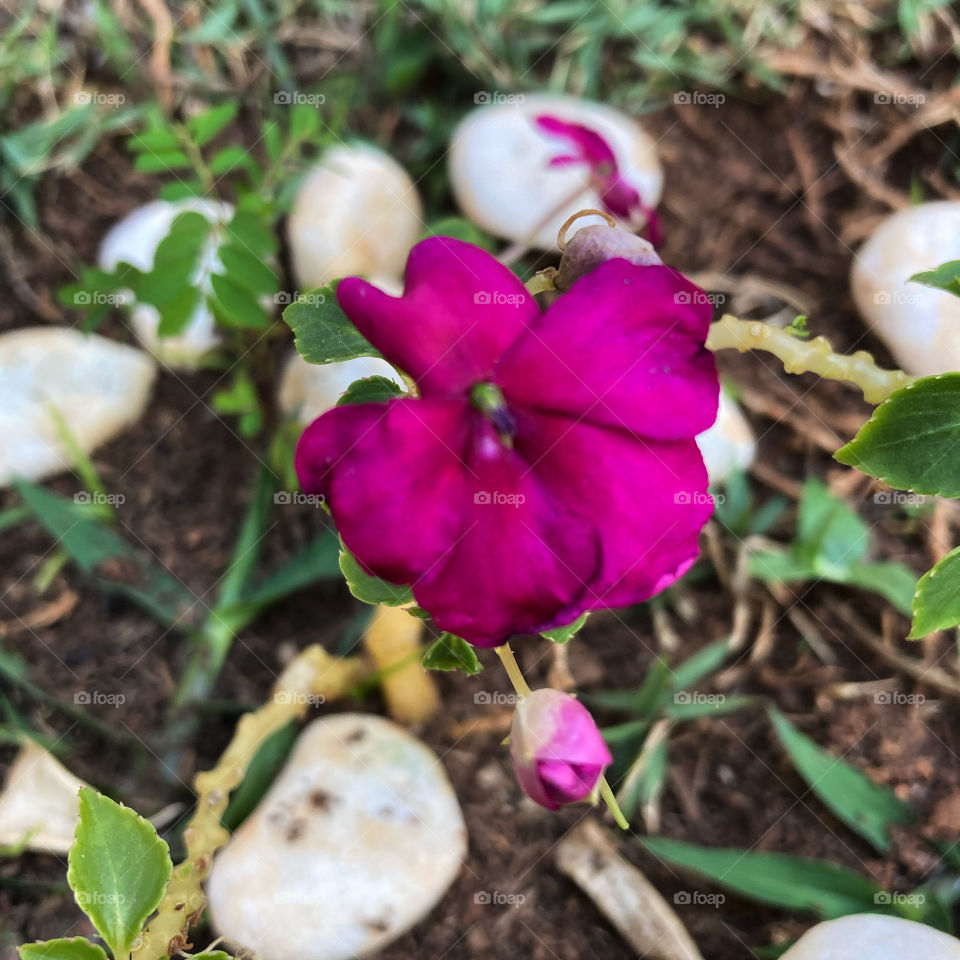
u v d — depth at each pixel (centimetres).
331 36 25
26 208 23
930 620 12
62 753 19
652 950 18
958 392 12
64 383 21
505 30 26
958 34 25
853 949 16
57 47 25
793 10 26
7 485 21
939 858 18
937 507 21
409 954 18
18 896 18
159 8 25
